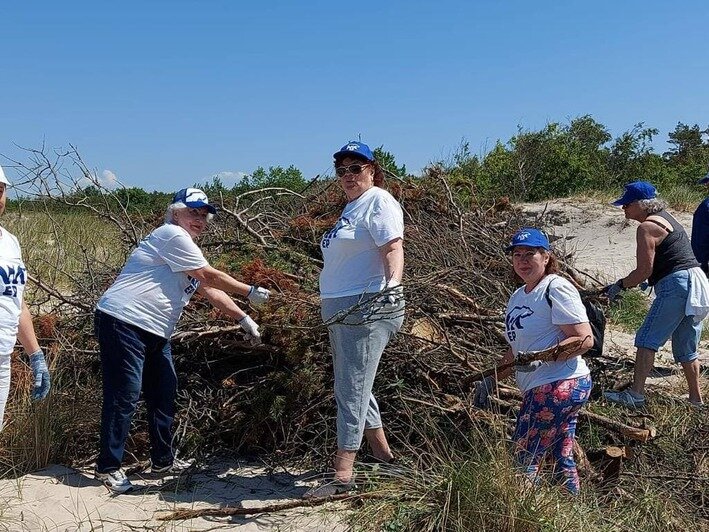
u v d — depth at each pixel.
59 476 4.06
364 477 3.91
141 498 3.87
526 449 3.70
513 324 3.82
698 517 3.96
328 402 4.52
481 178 13.72
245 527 3.54
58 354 4.91
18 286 3.49
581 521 3.39
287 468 4.32
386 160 8.67
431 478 3.67
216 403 4.52
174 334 4.57
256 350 4.55
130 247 6.11
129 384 3.95
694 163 24.41
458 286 5.57
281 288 4.88
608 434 4.50
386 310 3.69
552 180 17.25
